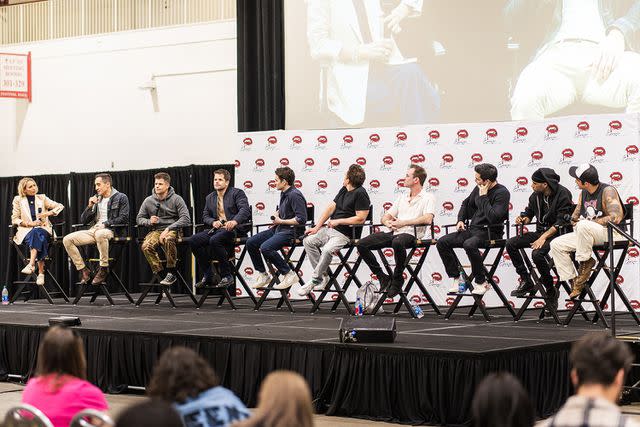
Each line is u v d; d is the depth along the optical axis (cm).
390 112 1084
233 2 1248
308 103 1134
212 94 1260
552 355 634
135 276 1295
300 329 731
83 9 1372
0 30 1441
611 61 960
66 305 1010
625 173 939
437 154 1030
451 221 1023
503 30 1020
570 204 790
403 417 611
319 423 611
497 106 1023
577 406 256
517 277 976
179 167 1263
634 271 917
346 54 1109
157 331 725
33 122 1412
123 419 227
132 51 1323
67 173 1370
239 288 1139
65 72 1383
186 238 956
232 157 1246
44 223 1053
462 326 758
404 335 686
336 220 868
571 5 980
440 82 1055
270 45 1153
